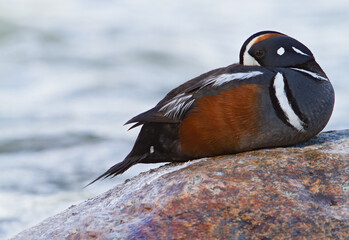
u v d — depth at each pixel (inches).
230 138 274.7
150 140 290.4
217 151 280.4
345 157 266.1
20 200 480.1
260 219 240.7
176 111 279.9
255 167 262.2
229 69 284.0
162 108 283.3
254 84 272.1
